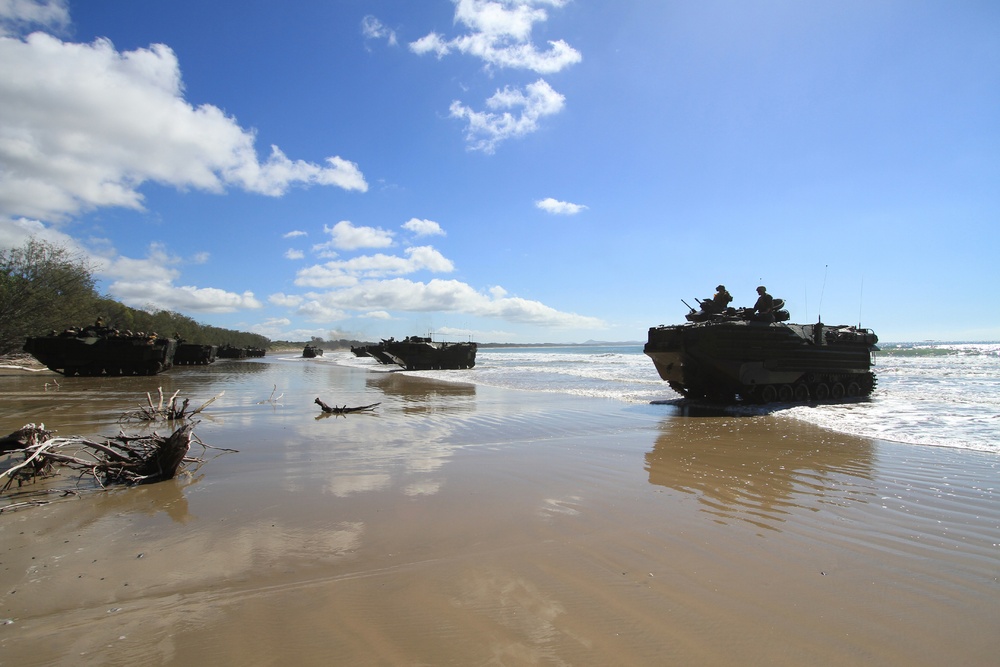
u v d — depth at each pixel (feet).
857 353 62.59
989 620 12.73
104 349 103.40
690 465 28.84
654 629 12.35
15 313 131.44
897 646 11.68
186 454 29.50
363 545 17.46
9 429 39.42
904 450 32.07
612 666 10.93
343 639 11.93
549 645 11.68
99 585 14.66
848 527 19.01
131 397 64.64
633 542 17.66
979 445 32.65
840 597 13.91
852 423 42.60
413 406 57.93
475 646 11.64
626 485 24.80
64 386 82.28
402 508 21.35
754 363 57.57
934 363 130.52
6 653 11.48
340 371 139.23
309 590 14.32
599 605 13.47
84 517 20.44
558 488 24.29
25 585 14.67
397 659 11.15
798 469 27.68
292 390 78.07
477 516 20.34
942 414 46.09
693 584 14.64
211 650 11.51
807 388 60.75
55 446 25.85
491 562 16.11
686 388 64.75
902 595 13.99
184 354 170.71
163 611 13.24
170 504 22.09
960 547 17.13
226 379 101.50
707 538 18.01
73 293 145.28
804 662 11.07
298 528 19.10
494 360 221.25
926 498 22.33
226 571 15.52
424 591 14.23
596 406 57.93
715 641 11.86
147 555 16.72
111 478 25.72
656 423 44.98
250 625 12.54
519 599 13.79
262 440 36.94
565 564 15.94
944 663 11.05
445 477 26.43
